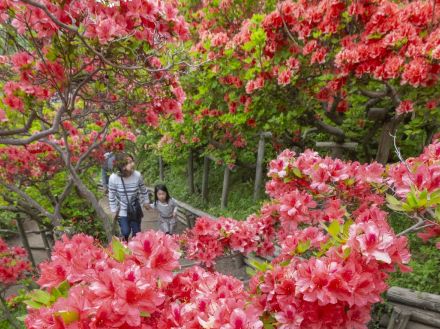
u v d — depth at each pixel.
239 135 5.67
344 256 1.25
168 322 1.14
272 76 3.67
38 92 2.23
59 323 1.03
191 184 7.85
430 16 2.89
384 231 1.28
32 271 4.68
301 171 2.29
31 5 1.75
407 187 1.68
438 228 1.89
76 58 2.10
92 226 5.98
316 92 3.81
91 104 2.98
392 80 3.01
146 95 2.68
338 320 1.26
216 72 4.47
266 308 1.48
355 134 4.36
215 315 1.07
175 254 1.27
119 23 1.91
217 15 6.02
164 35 2.14
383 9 2.96
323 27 3.28
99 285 1.07
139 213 4.70
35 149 4.36
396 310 2.70
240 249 2.65
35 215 5.03
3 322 3.97
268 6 5.69
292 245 1.72
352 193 2.24
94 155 4.74
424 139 4.10
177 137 6.55
